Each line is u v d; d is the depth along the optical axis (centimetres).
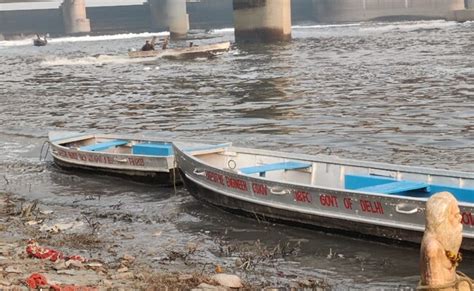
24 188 1831
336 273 1085
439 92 3566
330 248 1219
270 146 2364
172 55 6544
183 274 1029
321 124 2772
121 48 9925
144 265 1095
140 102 3828
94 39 14675
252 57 6631
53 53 9525
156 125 2989
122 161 1839
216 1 18100
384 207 1179
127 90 4475
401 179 1350
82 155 1947
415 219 1142
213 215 1486
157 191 1748
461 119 2725
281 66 5572
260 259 1158
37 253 1091
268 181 1352
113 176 1888
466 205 1079
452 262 450
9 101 4144
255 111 3247
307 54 6712
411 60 5497
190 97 3941
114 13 17825
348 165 1433
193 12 18325
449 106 3078
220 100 3731
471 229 1084
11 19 17650
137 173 1816
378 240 1216
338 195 1241
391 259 1145
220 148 1675
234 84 4494
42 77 5725
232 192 1445
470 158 2034
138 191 1756
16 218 1462
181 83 4725
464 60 5266
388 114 2944
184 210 1534
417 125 2641
